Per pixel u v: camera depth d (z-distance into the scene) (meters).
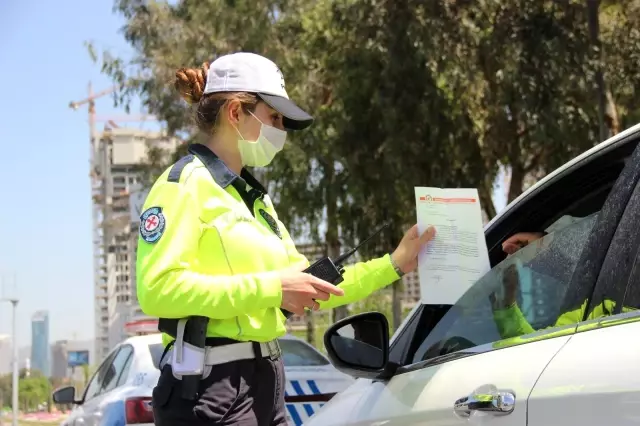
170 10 15.34
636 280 1.91
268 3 14.26
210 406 2.33
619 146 2.41
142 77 15.32
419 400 2.36
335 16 12.19
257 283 2.29
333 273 2.48
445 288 2.50
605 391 1.73
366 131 12.92
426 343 2.70
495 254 2.84
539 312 2.25
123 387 6.01
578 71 11.02
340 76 12.86
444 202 2.57
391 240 14.80
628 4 12.73
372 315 2.65
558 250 2.33
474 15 11.34
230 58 2.54
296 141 13.73
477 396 2.07
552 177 2.66
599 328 1.92
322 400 5.90
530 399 1.91
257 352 2.43
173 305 2.25
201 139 2.57
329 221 15.06
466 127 12.30
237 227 2.38
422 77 11.58
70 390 7.50
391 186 12.95
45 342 63.94
